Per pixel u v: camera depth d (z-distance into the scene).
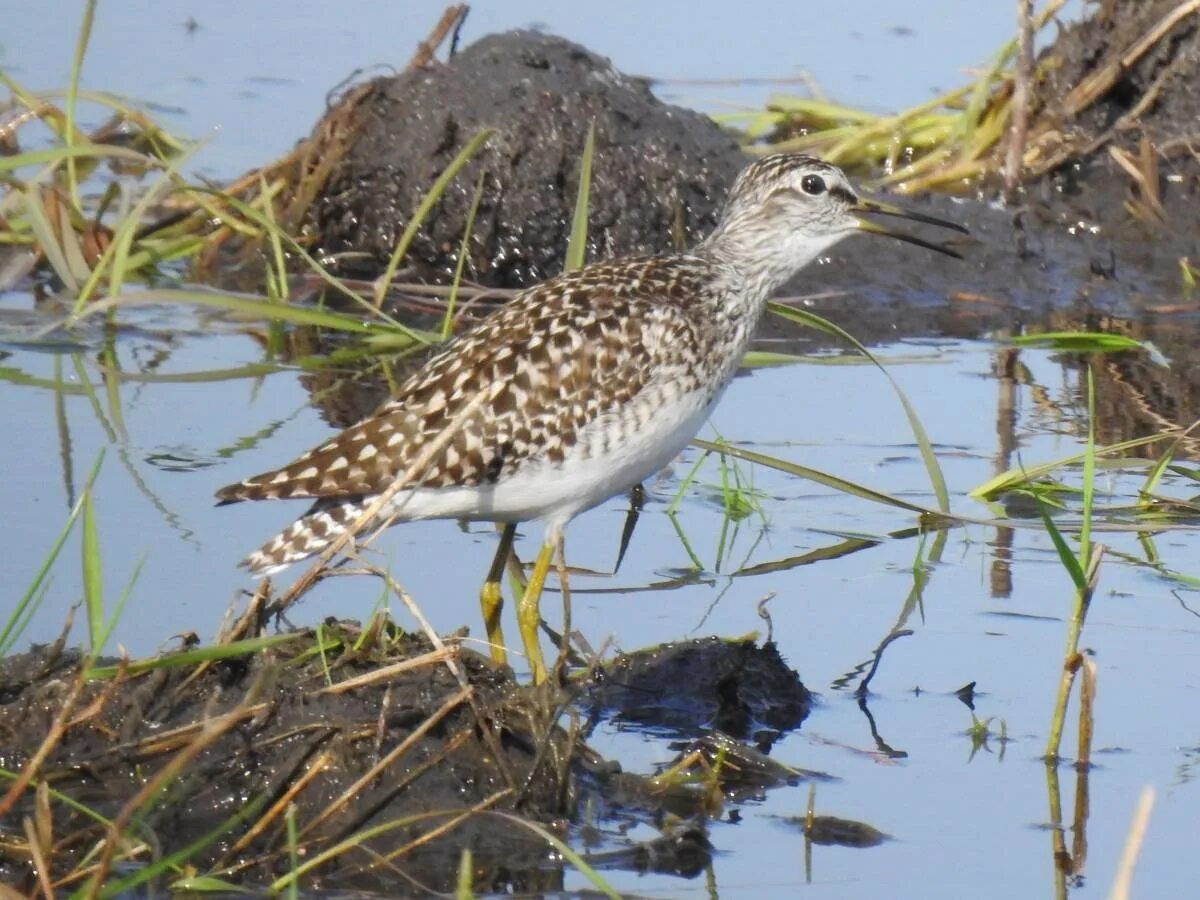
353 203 17.61
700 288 11.68
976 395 15.44
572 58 18.33
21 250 17.22
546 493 10.88
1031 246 18.06
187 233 17.66
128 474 12.86
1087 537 9.75
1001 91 19.66
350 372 15.34
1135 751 9.94
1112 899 7.37
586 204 14.57
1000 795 9.48
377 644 9.80
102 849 8.02
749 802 9.41
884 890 8.52
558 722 9.66
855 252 17.84
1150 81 19.31
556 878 8.61
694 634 11.23
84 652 9.75
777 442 14.34
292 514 12.33
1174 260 18.09
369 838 8.71
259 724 9.12
